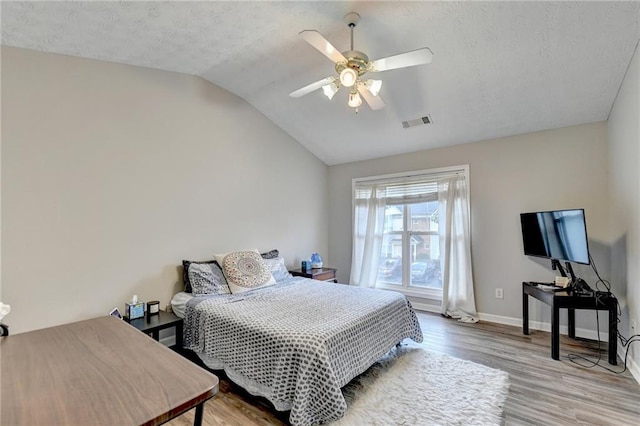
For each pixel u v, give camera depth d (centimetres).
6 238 228
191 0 213
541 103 320
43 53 246
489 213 396
